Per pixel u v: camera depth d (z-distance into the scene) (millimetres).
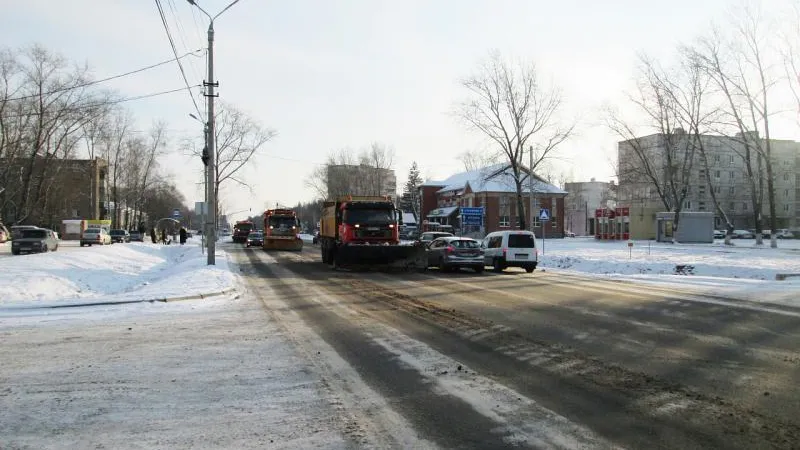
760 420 5285
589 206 129250
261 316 11836
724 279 20344
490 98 48031
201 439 4758
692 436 4879
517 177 48938
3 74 50250
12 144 51656
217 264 25328
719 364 7484
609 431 5004
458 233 71750
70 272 21500
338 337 9461
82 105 51250
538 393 6188
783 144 99312
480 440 4785
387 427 5094
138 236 69312
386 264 24359
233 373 7012
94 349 8453
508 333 9758
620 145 61844
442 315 11859
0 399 5871
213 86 23891
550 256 33156
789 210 99750
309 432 4949
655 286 17984
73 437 4785
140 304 13391
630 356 7961
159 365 7422
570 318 11367
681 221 51719
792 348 8484
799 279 19781
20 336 9508
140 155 76250
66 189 72562
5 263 21547
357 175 91812
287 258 33906
